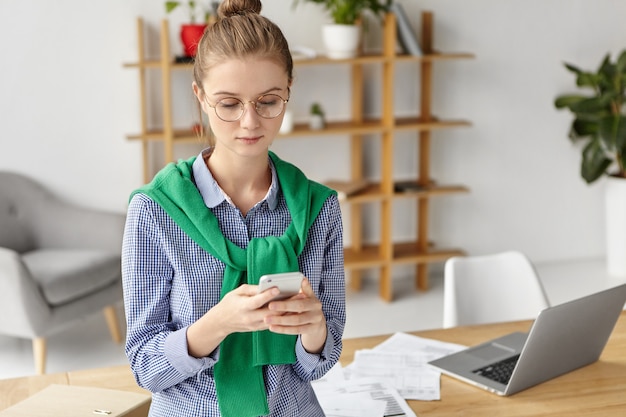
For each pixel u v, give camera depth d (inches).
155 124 185.2
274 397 59.5
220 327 53.2
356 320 176.6
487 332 92.5
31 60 176.1
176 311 57.7
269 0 184.7
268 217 59.2
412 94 196.7
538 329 73.3
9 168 179.3
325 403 74.0
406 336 90.9
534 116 205.0
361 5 177.0
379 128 182.1
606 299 78.6
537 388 78.1
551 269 207.8
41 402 68.5
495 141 204.1
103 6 177.5
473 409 73.9
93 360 156.7
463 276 104.4
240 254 57.0
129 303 57.4
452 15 195.3
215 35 53.5
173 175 58.0
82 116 180.9
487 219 207.5
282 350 58.5
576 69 192.4
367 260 187.5
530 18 200.1
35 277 147.0
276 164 60.6
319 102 192.1
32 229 171.0
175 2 172.7
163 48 169.8
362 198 183.3
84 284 152.6
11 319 144.3
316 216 60.2
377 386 77.6
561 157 209.0
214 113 54.0
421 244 197.0
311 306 53.4
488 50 199.2
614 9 205.0
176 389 58.6
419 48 180.9
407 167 200.8
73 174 182.9
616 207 199.5
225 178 58.5
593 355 83.4
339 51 177.3
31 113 178.2
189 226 56.5
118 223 165.8
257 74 52.6
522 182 207.8
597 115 189.9
